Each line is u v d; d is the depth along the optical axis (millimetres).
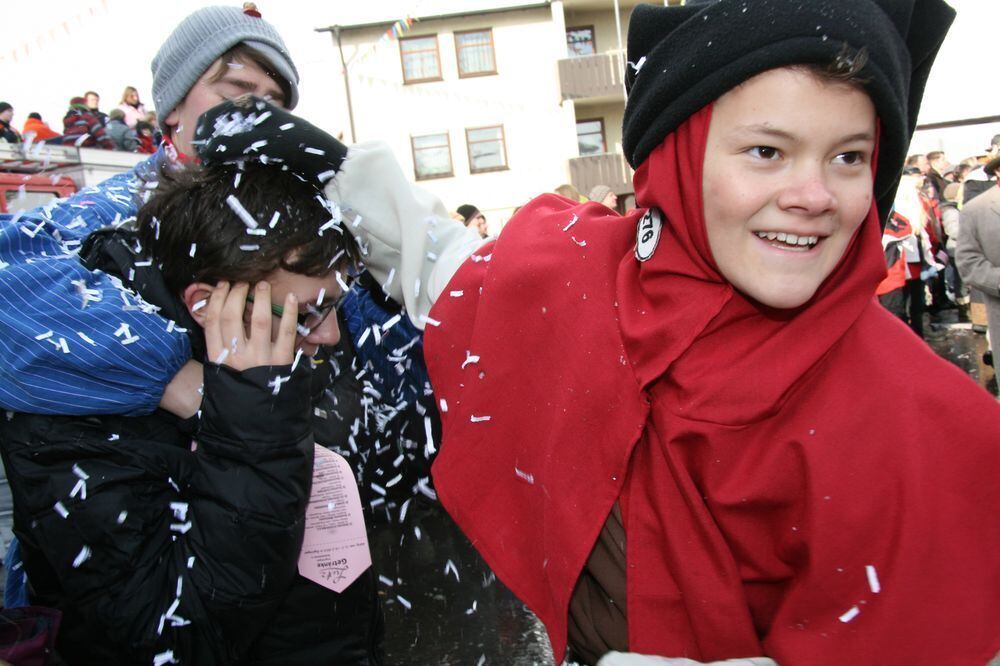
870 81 930
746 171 980
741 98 967
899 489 966
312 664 1300
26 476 1146
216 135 1256
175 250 1192
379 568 3016
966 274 4695
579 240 1278
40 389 1117
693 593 1062
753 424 1047
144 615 1132
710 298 1081
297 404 1167
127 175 1700
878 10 962
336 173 1431
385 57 17359
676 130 1065
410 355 1622
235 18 1737
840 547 980
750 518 1060
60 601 1257
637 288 1184
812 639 987
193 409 1214
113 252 1269
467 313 1351
